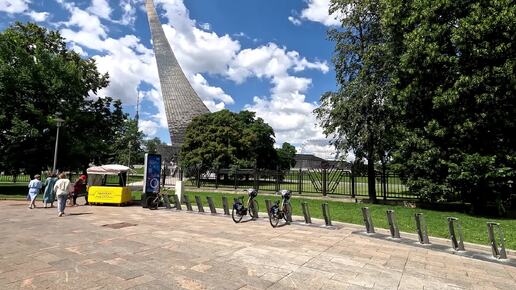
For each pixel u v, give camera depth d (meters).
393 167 17.06
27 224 11.80
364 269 7.20
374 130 17.70
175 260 7.43
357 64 19.25
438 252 9.10
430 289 6.18
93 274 6.36
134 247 8.56
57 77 25.61
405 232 11.49
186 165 37.16
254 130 50.47
